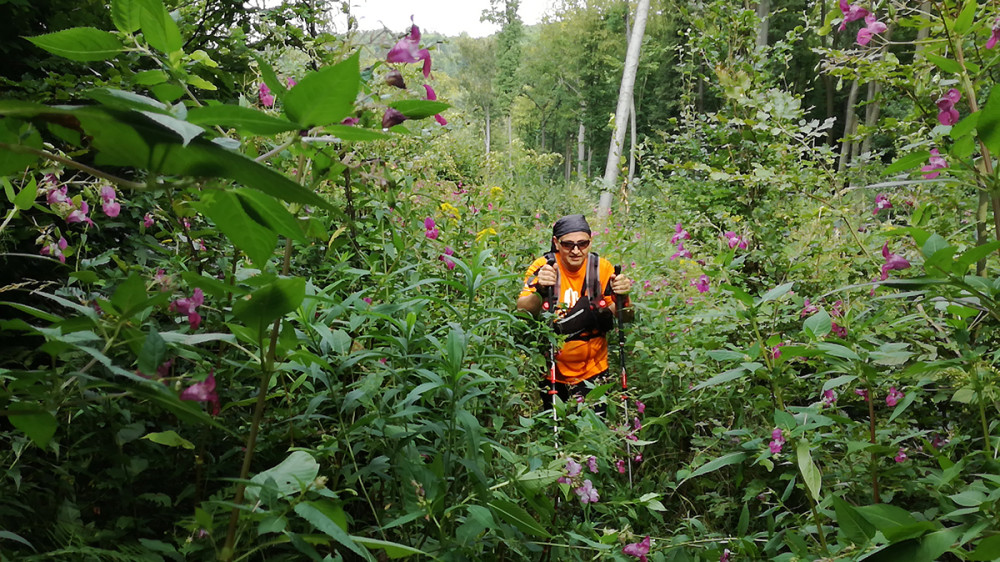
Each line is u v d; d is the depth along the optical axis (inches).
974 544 77.7
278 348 52.4
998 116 49.6
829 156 170.4
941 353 101.5
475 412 107.1
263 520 50.2
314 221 54.8
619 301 155.6
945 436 106.7
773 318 127.3
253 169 30.9
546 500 87.2
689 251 196.2
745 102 206.1
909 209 146.2
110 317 43.1
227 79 90.7
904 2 80.7
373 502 93.6
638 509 114.0
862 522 60.5
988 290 59.8
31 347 94.2
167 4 130.8
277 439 84.3
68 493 73.7
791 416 84.5
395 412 85.1
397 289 109.6
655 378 149.7
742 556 92.0
